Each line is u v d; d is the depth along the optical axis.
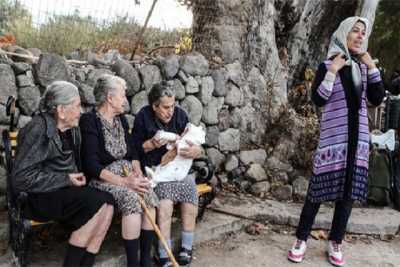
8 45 3.78
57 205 2.58
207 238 3.68
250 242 3.76
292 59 5.89
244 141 5.05
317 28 6.03
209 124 4.67
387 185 4.49
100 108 2.99
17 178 2.54
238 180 4.77
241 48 5.12
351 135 3.22
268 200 4.52
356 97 3.20
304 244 3.49
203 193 3.59
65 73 3.52
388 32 14.65
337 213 3.43
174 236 3.38
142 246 2.95
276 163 4.86
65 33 4.43
